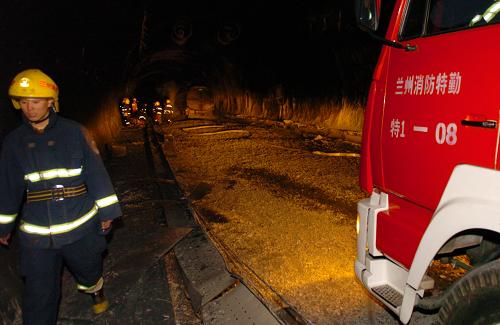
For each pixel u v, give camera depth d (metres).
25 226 2.38
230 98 27.48
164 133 15.75
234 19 19.83
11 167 2.32
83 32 7.57
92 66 9.61
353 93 14.02
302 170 8.27
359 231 2.64
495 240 2.05
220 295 3.46
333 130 14.07
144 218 5.29
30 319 2.43
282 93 20.02
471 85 1.86
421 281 2.08
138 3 12.67
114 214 2.56
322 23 13.98
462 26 1.96
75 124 2.46
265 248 4.34
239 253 4.23
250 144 12.36
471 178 1.81
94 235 2.62
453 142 1.95
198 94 30.14
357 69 13.26
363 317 3.03
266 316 3.06
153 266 3.99
